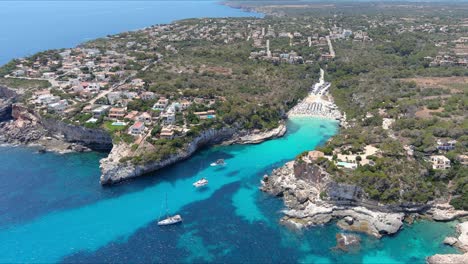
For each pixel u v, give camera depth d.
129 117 183.25
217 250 116.81
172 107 192.00
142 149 163.25
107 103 198.25
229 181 156.12
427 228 124.56
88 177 157.62
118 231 125.00
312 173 141.62
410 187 130.88
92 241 120.25
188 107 197.00
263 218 131.75
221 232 124.81
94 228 126.25
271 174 158.25
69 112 188.12
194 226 127.75
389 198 128.00
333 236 122.38
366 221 126.88
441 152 147.62
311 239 121.38
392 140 155.62
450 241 117.31
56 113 189.00
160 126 176.38
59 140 188.00
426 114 178.88
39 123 195.38
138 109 192.00
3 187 149.25
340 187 130.62
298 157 147.62
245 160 174.62
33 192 146.25
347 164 139.38
